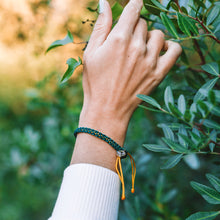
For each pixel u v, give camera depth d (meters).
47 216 2.25
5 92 3.41
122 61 0.64
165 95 0.58
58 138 1.68
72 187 0.61
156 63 0.67
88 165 0.62
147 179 1.23
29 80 1.79
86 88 0.69
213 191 0.57
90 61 0.66
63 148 1.66
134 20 0.67
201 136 0.63
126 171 1.22
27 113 2.43
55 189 1.74
